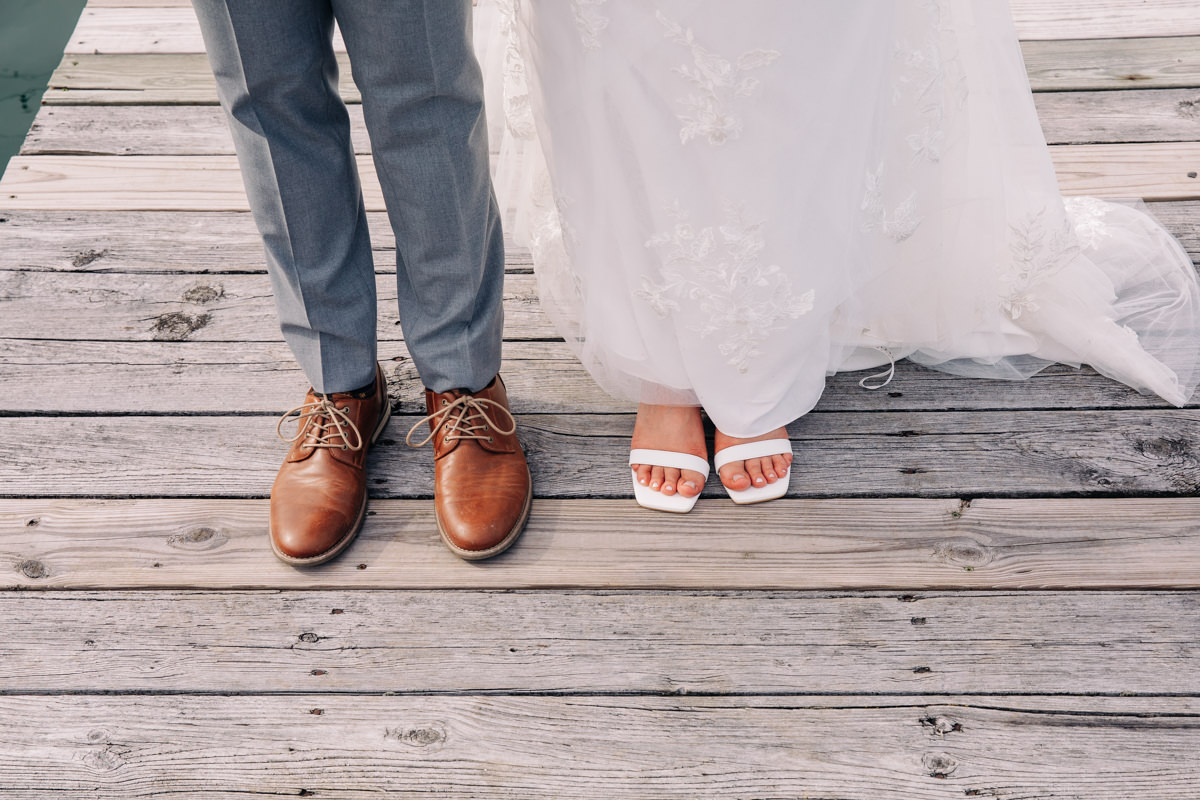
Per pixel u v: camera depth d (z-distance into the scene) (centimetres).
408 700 120
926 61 119
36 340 166
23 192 193
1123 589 129
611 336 137
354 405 138
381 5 90
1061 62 217
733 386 135
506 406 144
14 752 116
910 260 142
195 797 112
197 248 183
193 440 152
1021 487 141
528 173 146
